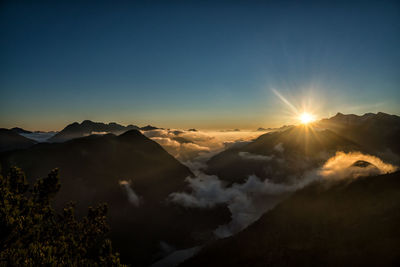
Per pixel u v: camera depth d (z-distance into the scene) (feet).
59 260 32.17
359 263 87.61
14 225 36.22
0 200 39.88
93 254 51.55
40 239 43.86
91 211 72.33
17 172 53.01
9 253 28.58
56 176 60.44
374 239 101.30
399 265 75.72
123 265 41.96
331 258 102.89
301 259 117.70
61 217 64.13
